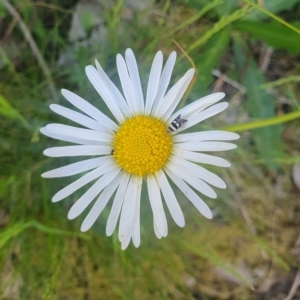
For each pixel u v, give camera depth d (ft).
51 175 0.25
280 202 0.40
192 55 0.34
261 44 0.38
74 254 0.35
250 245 0.39
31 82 0.34
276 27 0.34
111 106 0.26
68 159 0.33
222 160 0.25
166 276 0.37
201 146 0.26
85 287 0.37
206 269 0.39
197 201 0.26
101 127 0.26
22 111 0.32
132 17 0.35
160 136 0.26
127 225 0.26
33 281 0.33
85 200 0.26
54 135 0.25
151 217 0.34
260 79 0.37
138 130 0.26
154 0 0.33
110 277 0.35
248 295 0.40
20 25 0.32
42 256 0.33
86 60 0.33
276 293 0.40
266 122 0.27
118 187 0.26
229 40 0.37
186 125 0.25
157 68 0.25
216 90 0.38
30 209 0.33
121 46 0.34
